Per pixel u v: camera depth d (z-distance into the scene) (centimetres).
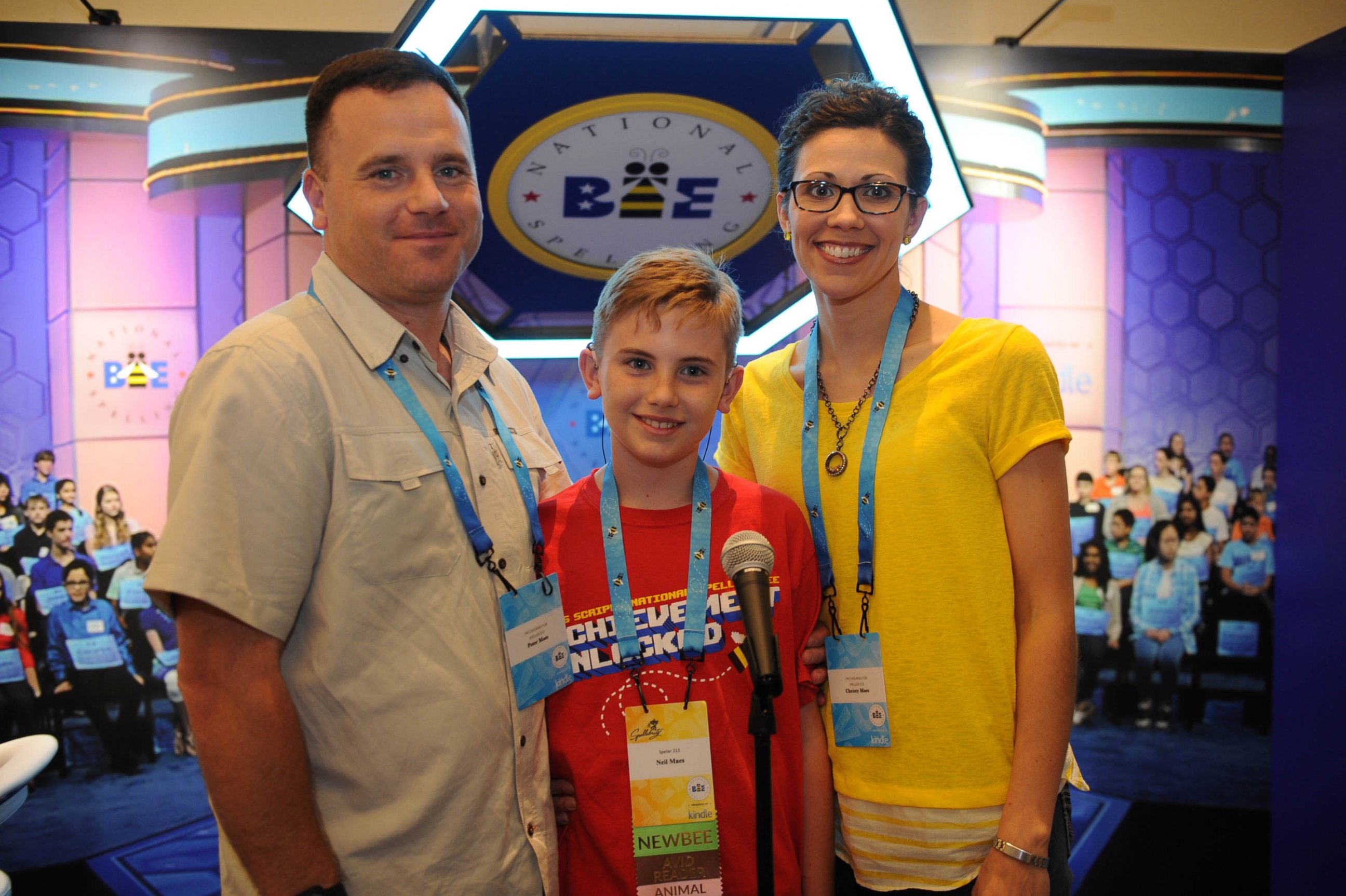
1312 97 307
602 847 131
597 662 135
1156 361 326
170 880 298
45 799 295
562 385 305
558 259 260
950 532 134
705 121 226
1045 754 128
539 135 225
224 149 287
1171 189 323
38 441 293
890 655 137
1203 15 334
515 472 137
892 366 142
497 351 144
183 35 286
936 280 322
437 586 122
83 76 285
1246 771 325
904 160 137
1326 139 301
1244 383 326
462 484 126
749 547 119
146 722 300
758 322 270
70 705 295
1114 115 318
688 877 130
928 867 134
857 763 140
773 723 111
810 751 144
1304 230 310
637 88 218
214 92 287
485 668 124
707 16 204
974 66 309
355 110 120
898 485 137
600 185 240
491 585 128
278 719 112
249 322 122
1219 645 326
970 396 135
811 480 146
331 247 128
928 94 212
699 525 138
